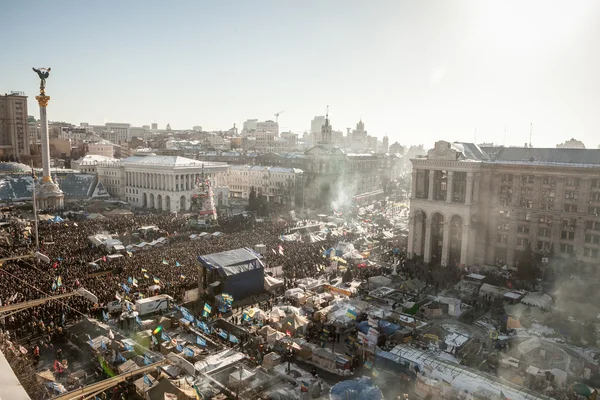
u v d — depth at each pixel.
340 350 56.16
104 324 56.22
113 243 93.12
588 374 48.50
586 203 86.56
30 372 40.16
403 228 136.75
